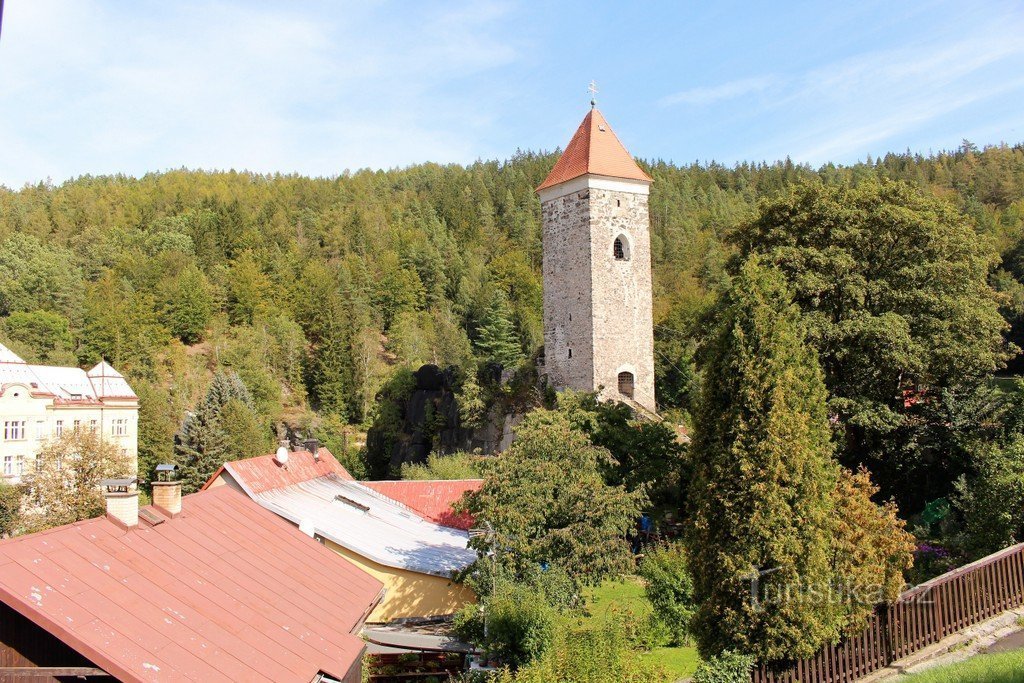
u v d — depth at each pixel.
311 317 101.31
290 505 26.97
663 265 112.56
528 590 20.91
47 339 85.25
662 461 32.47
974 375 31.23
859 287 30.39
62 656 11.77
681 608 20.80
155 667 11.40
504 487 23.20
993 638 14.64
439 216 141.38
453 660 22.73
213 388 70.94
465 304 109.12
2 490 38.72
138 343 87.25
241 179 179.12
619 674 16.83
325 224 134.88
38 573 12.10
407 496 34.84
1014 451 21.20
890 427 28.91
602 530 22.98
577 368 44.09
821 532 14.08
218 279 108.81
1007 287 69.44
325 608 15.79
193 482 58.09
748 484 14.23
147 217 130.50
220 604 14.02
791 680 13.66
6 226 119.44
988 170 130.12
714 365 15.36
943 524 24.06
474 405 49.41
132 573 13.62
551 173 46.59
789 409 14.54
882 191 32.91
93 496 37.84
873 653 14.24
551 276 46.03
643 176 44.69
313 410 87.50
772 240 33.84
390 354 100.88
